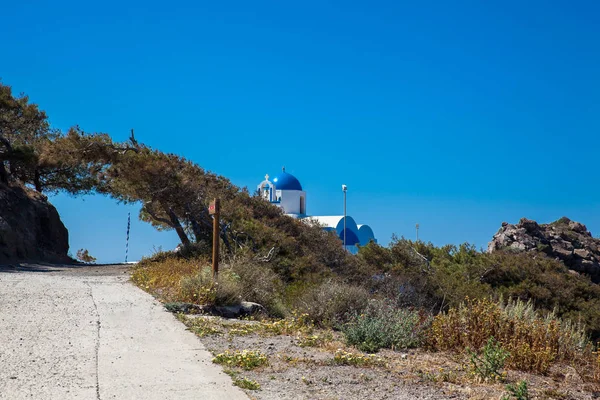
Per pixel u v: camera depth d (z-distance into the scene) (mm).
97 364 7391
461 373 7816
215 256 14461
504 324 9789
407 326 10188
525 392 6535
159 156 29078
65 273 24203
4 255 29766
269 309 14086
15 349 8016
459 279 24250
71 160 29250
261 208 33062
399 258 26250
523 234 30594
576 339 10469
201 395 6184
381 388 6770
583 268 29969
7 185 36781
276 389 6547
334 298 12555
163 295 14172
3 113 40688
